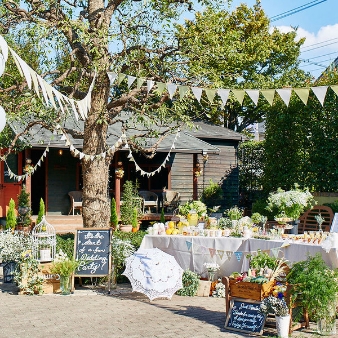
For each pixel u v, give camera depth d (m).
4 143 12.91
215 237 9.60
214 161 22.14
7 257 10.19
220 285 9.24
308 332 6.81
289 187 16.39
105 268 9.62
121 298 8.97
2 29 9.73
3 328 6.94
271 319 7.24
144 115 10.91
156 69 10.79
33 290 9.27
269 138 16.97
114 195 19.00
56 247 10.25
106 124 10.73
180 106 10.83
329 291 6.59
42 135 15.46
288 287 6.70
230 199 22.39
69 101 5.66
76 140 16.08
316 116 15.80
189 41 10.67
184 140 19.23
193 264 9.74
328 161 15.45
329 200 15.28
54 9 10.07
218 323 7.21
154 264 8.49
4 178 17.53
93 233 9.88
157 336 6.54
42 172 18.34
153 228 10.38
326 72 16.22
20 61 4.07
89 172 10.77
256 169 23.08
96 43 9.66
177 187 20.69
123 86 12.48
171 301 8.77
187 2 11.16
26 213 15.70
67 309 8.08
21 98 10.08
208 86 10.70
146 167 20.11
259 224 11.45
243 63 25.03
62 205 18.05
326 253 7.95
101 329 6.89
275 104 16.59
